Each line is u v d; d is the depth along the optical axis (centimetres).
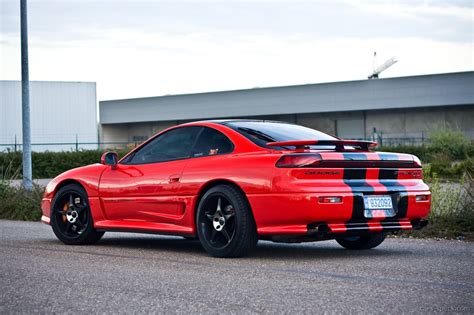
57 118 4681
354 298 485
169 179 746
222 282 553
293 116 6034
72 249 790
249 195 672
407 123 5550
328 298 486
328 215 651
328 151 677
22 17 1591
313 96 5772
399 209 695
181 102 6412
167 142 776
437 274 584
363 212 669
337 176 664
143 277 580
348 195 659
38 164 3375
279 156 662
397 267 625
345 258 692
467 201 952
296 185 648
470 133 5353
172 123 6625
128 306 468
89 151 3522
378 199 682
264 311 448
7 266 650
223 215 696
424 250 757
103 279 572
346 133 5803
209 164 716
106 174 817
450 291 508
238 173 684
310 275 583
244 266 638
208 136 739
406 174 714
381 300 478
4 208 1318
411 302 471
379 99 5516
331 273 593
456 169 2341
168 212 750
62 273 606
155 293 510
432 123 5462
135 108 6662
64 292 519
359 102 5591
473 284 537
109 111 6819
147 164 783
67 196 854
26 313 453
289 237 662
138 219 784
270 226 667
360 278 566
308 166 652
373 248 779
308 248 788
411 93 5397
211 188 707
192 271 611
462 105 5369
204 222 710
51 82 4659
